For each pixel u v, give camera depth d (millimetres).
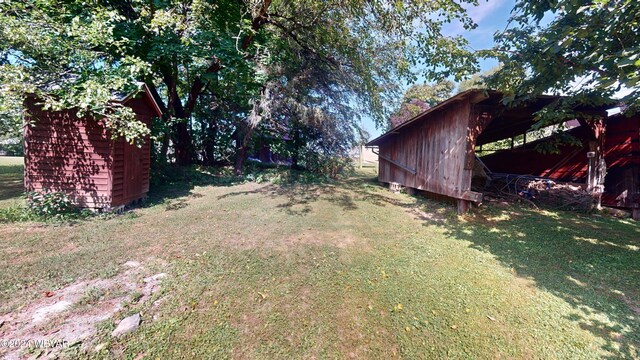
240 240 4086
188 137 11078
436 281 2977
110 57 5742
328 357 1885
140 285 2684
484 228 5035
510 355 1929
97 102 4254
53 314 2176
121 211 5379
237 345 1947
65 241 3717
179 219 5043
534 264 3451
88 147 5047
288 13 9203
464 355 1923
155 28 6051
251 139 11906
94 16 5051
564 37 3088
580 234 4676
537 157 8445
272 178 10445
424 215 6055
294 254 3641
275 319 2254
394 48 8641
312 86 10719
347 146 12031
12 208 4621
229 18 8961
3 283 2568
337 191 8812
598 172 6457
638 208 5898
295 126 11852
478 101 5484
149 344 1902
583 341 2062
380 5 6648
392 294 2691
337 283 2893
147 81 8484
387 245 4098
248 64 8898
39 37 4234
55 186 5012
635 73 2398
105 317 2172
